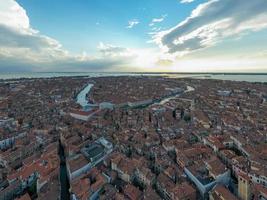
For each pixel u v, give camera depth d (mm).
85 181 123312
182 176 133750
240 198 114812
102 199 110625
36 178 134625
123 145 180000
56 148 172125
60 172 151375
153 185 129250
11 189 121938
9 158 156500
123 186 127875
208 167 136375
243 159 146500
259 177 123938
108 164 152000
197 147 172000
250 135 199750
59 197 115375
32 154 169750
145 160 153125
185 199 109812
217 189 113375
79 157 153375
